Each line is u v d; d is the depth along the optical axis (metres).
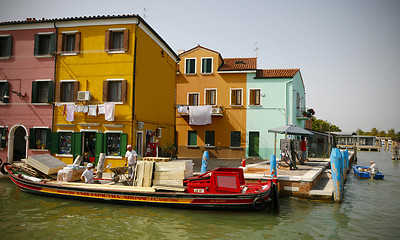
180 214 9.32
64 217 8.88
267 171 13.72
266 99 24.02
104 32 15.53
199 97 25.50
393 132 89.62
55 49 16.08
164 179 10.27
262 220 8.94
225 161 21.22
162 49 19.53
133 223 8.41
